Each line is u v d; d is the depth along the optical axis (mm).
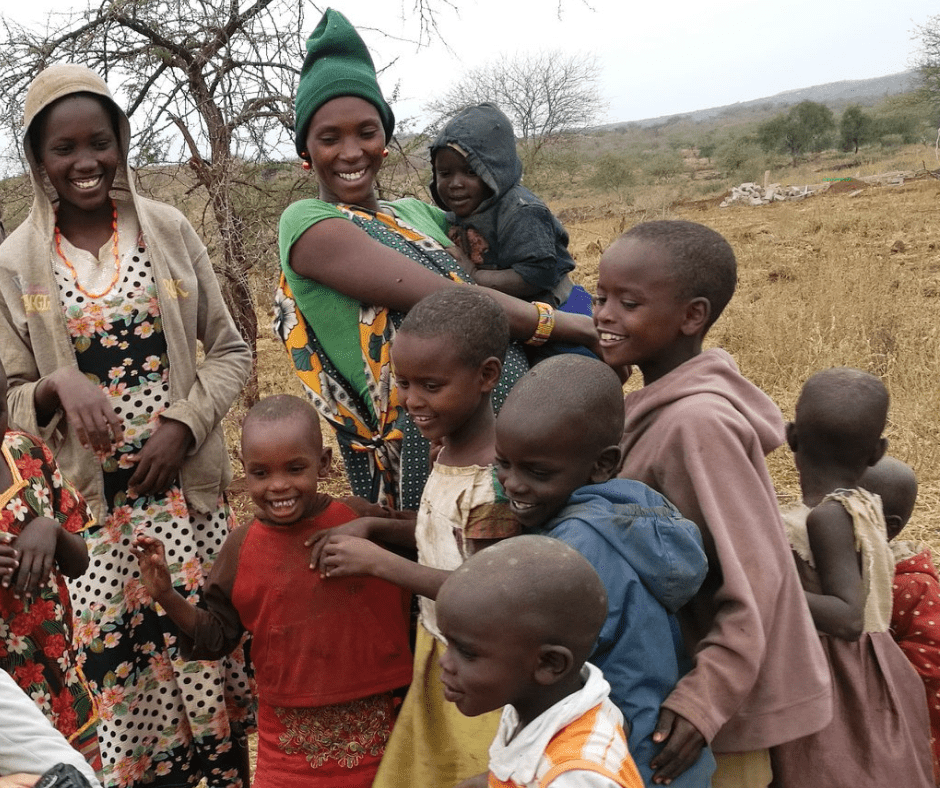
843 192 29688
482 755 2432
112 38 6316
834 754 2562
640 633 2105
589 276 16609
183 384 3250
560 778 1810
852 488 2729
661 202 31469
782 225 20875
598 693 1910
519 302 2801
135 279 3203
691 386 2352
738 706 2145
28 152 3096
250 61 6391
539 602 1826
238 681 3428
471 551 2445
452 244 3119
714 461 2244
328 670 2672
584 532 2113
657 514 2145
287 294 2920
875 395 2699
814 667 2309
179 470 3273
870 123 58094
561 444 2125
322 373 2861
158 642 3312
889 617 2670
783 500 5793
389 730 2762
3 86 6219
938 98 47062
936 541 5207
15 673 2588
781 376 8422
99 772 3209
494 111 3156
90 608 3170
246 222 6590
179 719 3359
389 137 3096
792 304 11391
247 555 2686
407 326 2408
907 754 2580
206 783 3426
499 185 3088
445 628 1877
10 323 3154
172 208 3338
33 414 3039
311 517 2686
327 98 2840
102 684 3207
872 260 13414
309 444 2594
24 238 3131
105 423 2996
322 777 2717
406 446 2754
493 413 2719
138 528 3240
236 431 7488
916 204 22312
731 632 2148
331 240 2707
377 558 2445
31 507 2611
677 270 2344
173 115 6402
